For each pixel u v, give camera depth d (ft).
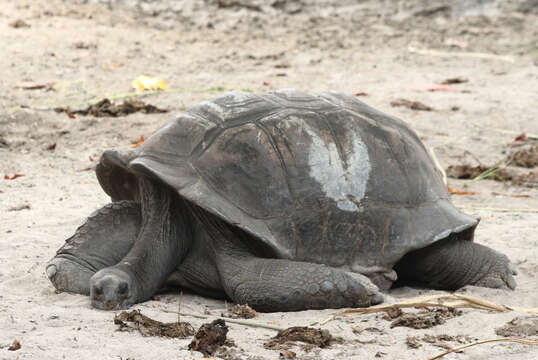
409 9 150.51
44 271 37.93
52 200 53.42
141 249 33.73
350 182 34.45
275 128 34.86
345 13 148.77
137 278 33.06
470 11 151.53
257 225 32.65
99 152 67.21
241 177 33.53
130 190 38.40
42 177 59.77
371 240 34.12
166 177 33.35
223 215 32.30
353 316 31.42
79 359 25.67
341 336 28.66
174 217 34.47
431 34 137.80
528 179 64.23
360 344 27.89
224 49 119.75
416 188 36.06
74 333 28.32
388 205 34.78
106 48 112.88
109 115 78.95
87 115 79.25
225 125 35.17
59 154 66.59
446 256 36.45
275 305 31.89
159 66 105.40
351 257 33.78
